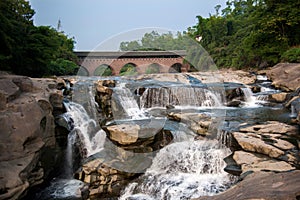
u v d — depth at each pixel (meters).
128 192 7.48
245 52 24.41
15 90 7.20
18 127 6.15
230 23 32.12
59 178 8.33
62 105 9.64
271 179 4.45
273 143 7.85
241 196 3.95
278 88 15.98
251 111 12.27
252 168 6.70
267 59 21.23
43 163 7.36
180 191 6.92
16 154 5.83
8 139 5.87
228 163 7.53
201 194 6.71
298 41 20.98
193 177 7.61
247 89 15.32
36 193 7.21
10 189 5.12
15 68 14.81
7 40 13.15
